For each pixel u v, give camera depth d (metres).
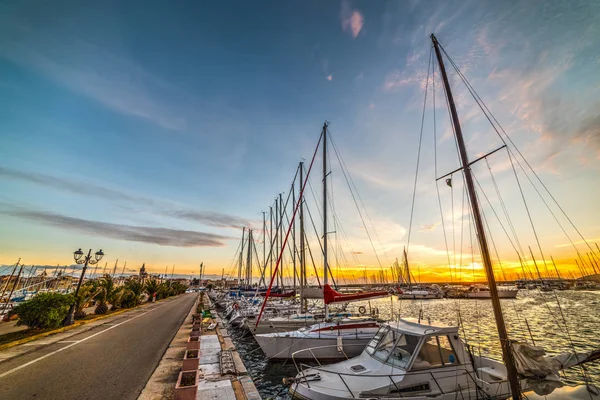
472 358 7.70
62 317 15.88
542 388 6.20
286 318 17.92
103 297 24.03
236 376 8.78
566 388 7.33
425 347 7.37
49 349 11.65
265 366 13.11
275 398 9.43
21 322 14.15
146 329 17.14
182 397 6.02
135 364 9.76
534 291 74.75
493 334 22.81
